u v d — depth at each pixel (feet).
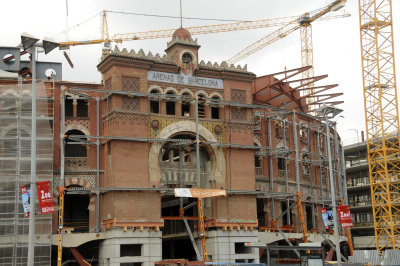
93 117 162.30
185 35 172.45
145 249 151.94
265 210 185.98
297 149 188.65
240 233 166.40
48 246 145.18
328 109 136.46
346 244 231.30
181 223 185.26
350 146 305.32
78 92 161.58
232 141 170.71
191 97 163.73
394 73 226.79
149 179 156.56
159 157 167.22
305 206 205.05
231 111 172.86
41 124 150.71
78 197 181.78
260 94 208.64
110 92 154.10
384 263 159.84
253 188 171.42
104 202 156.46
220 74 173.17
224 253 162.40
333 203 130.62
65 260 163.84
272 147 189.78
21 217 143.95
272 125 194.90
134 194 153.69
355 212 307.37
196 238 171.32
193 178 169.37
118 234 149.48
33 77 99.76
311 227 212.84
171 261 136.15
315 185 215.51
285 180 193.47
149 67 161.99
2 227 142.20
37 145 149.59
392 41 227.81
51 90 158.92
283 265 126.62
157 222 154.81
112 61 157.17
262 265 126.93
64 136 151.84
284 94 209.36
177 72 167.12
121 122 155.33
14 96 150.10
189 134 166.61
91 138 160.45
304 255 122.93
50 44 98.53
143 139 155.63
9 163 146.10
